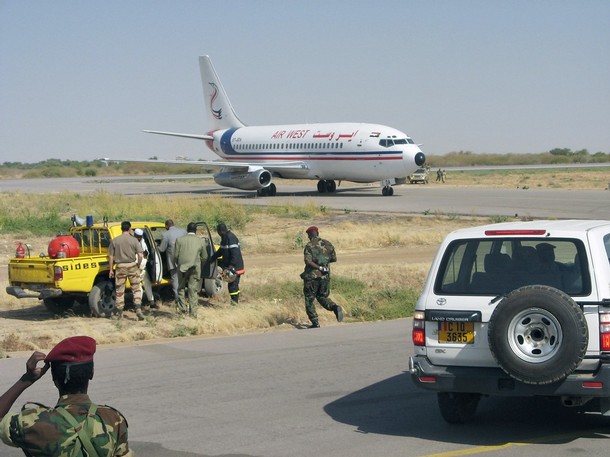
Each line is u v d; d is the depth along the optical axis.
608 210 38.47
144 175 137.00
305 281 14.35
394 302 16.73
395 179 51.53
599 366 6.87
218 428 7.86
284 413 8.41
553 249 7.31
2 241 29.02
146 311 16.33
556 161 165.25
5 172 149.50
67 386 3.87
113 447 3.75
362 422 8.07
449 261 7.56
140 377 10.15
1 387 9.64
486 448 7.14
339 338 12.95
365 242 28.39
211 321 14.35
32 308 17.27
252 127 58.84
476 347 7.23
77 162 195.00
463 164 160.12
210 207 38.34
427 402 8.87
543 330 6.71
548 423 8.04
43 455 3.71
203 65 62.81
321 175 53.81
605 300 6.94
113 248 15.12
